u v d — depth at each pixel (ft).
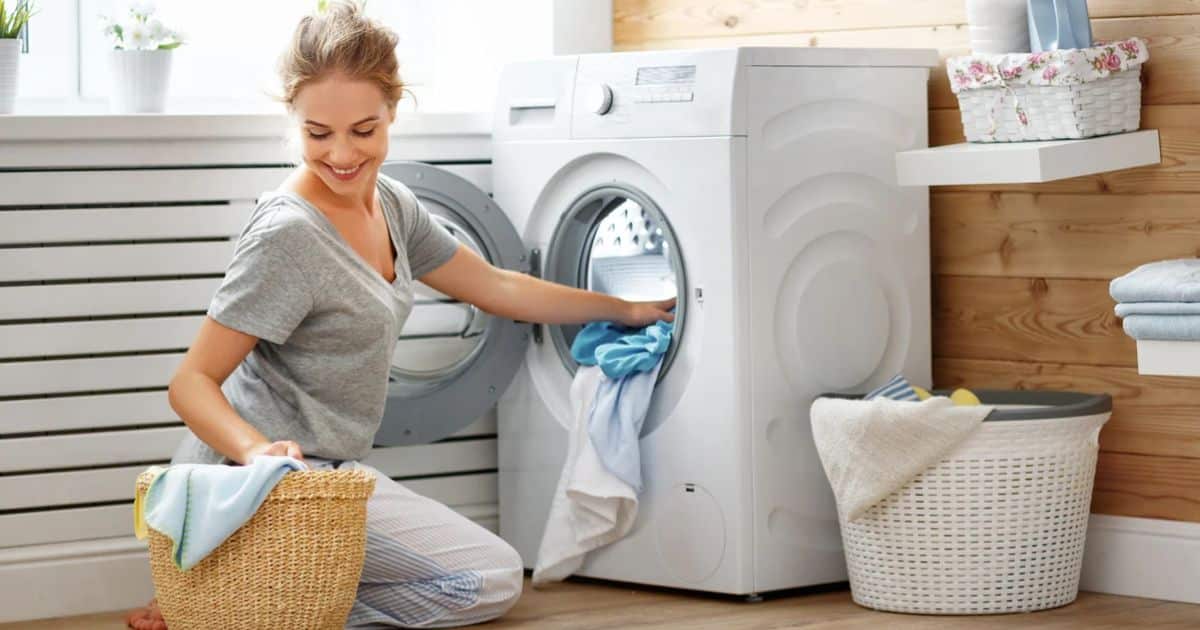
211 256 10.27
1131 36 9.58
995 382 10.36
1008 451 9.01
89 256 9.96
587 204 10.34
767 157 9.53
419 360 10.68
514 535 10.82
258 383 8.77
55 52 11.34
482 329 10.65
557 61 10.34
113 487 10.09
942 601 9.20
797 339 9.75
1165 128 9.46
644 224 10.23
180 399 8.32
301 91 8.36
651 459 9.91
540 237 10.55
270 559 7.79
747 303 9.50
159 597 8.09
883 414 8.98
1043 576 9.26
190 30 11.74
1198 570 9.48
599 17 12.11
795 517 9.80
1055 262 10.00
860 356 10.02
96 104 11.48
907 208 10.18
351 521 7.90
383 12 12.46
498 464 10.99
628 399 9.85
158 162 10.08
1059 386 10.04
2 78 10.38
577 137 10.16
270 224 8.43
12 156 9.73
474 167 11.11
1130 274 8.36
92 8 11.41
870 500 9.09
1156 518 9.68
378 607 9.04
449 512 9.17
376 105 8.46
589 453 9.87
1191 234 9.39
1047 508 9.15
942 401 8.95
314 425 8.70
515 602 9.31
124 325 10.07
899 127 10.10
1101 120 9.18
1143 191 9.58
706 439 9.64
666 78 9.72
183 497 7.77
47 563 9.89
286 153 10.42
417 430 10.30
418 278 9.75
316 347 8.69
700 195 9.55
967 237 10.43
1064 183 9.93
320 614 7.90
